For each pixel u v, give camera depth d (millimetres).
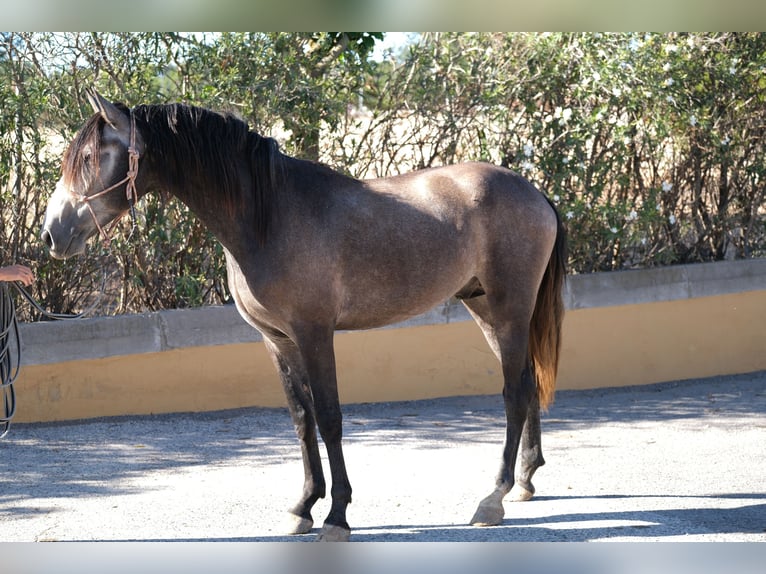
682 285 8617
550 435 6902
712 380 8750
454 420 7410
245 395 7727
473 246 5184
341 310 4844
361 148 8273
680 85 8422
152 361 7434
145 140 4590
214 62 7750
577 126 8367
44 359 7078
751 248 9500
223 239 4719
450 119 8289
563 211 8383
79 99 7496
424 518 5035
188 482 5719
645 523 4859
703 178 9180
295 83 7723
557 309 5523
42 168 7434
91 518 5008
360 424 7305
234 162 4621
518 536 4707
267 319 4758
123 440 6719
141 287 7883
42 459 6227
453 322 8148
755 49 8922
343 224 4777
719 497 5320
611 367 8555
